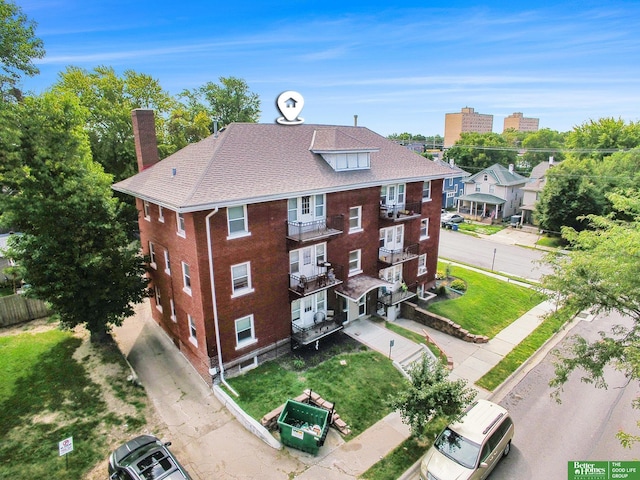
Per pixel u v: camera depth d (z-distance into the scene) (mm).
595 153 54094
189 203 14180
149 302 25234
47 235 16875
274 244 17641
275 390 16078
